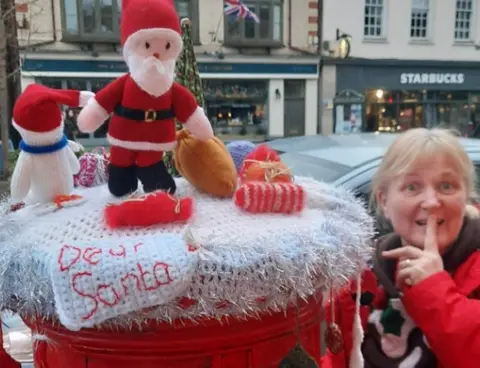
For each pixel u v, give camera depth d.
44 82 13.48
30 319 1.19
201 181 1.30
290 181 1.34
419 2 15.79
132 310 0.98
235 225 1.14
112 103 1.21
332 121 15.48
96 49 13.66
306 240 1.08
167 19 1.12
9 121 11.98
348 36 14.80
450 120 16.59
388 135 4.11
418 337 1.44
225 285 1.00
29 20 12.31
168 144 1.25
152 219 1.11
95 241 1.03
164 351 1.07
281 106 15.21
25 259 1.05
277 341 1.16
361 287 1.51
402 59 15.67
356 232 1.22
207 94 14.77
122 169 1.28
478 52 16.23
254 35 14.74
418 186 1.47
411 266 1.38
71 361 1.14
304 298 1.13
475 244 1.45
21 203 1.35
